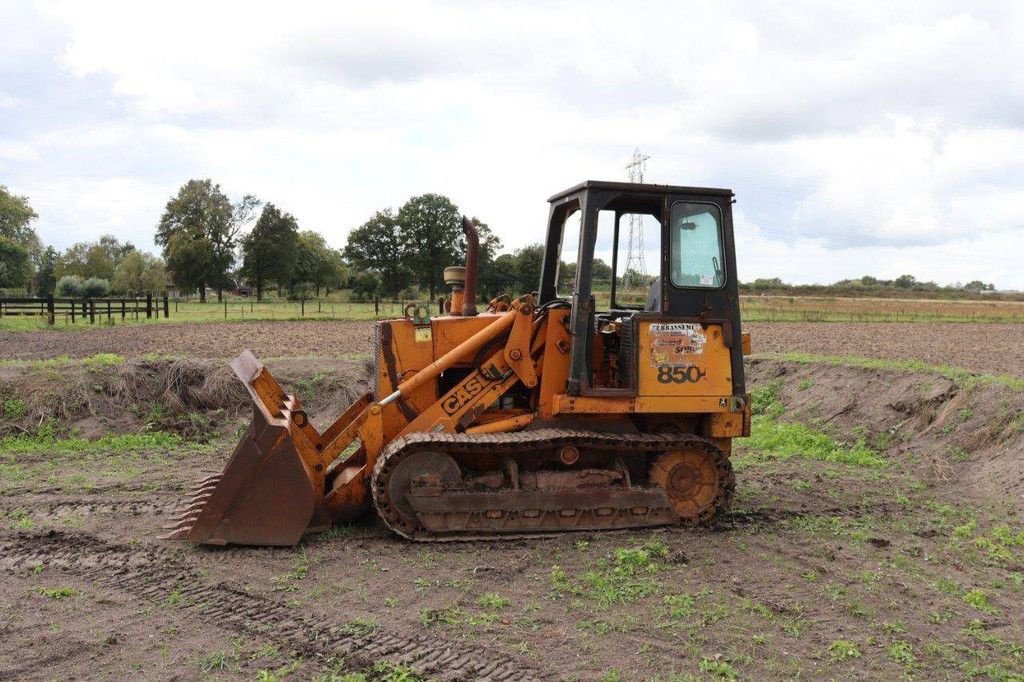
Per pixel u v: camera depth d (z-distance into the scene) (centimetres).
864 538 635
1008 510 734
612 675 394
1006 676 409
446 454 609
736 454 988
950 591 527
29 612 468
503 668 402
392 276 7069
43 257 11338
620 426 656
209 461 897
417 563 555
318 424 1108
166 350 1748
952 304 5459
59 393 1022
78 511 680
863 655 430
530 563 558
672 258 637
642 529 637
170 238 6806
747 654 425
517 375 645
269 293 7981
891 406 1075
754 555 587
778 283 8025
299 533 584
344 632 442
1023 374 1414
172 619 461
